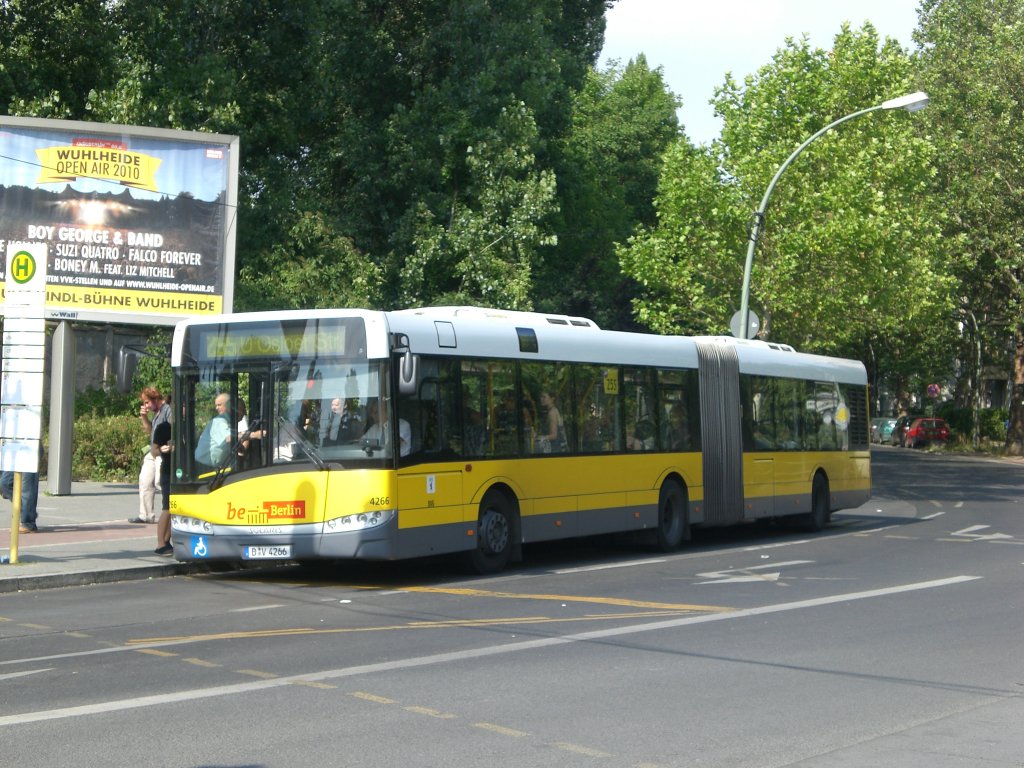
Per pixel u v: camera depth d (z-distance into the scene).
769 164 34.12
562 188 39.44
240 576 15.58
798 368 23.20
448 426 15.14
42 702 8.08
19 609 12.45
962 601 13.29
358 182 32.88
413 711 7.91
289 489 14.27
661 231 35.47
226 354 14.86
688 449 19.84
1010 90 54.91
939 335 66.88
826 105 35.66
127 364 18.31
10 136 22.89
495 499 15.91
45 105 27.33
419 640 10.59
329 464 14.21
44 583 14.09
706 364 20.52
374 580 15.25
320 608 12.61
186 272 23.64
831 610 12.57
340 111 33.97
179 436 14.98
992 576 15.62
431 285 31.91
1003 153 54.25
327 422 14.34
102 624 11.45
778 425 22.33
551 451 16.88
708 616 12.10
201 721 7.58
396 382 14.38
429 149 31.98
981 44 56.44
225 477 14.59
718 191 34.84
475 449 15.54
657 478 18.98
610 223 48.03
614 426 18.23
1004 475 43.22
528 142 31.69
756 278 34.09
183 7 29.81
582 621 11.73
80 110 29.91
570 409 17.36
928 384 78.25
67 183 23.12
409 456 14.44
